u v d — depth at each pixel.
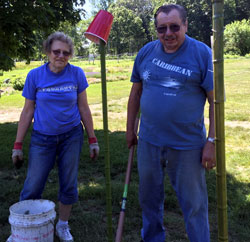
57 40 2.67
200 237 2.43
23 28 5.50
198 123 2.31
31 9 5.46
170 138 2.32
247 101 11.78
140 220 3.40
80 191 4.11
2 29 5.40
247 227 3.21
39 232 2.57
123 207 2.40
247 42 44.66
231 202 3.75
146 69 2.36
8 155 5.82
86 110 2.96
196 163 2.34
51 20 6.42
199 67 2.19
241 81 17.44
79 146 2.87
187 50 2.22
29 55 6.27
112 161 5.30
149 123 2.38
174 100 2.23
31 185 2.80
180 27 2.13
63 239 2.95
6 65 5.55
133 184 4.32
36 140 2.79
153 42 2.43
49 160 2.81
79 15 7.29
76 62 52.12
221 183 1.72
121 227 2.30
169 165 2.40
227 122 8.72
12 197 4.00
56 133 2.77
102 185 4.36
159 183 2.52
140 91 2.63
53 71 2.79
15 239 2.59
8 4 5.41
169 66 2.25
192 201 2.40
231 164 5.23
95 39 2.12
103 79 2.10
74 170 2.85
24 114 2.84
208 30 64.25
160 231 2.74
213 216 3.47
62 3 6.81
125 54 65.19
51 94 2.74
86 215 3.47
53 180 4.56
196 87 2.23
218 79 1.64
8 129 8.49
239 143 6.63
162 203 2.68
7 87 22.58
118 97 14.55
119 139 7.00
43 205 2.80
